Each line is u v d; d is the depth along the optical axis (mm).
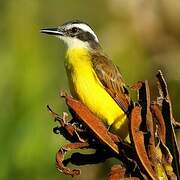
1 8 17125
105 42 17125
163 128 8562
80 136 9047
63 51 17000
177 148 8516
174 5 16359
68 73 13352
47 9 19141
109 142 8664
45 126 14852
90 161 9008
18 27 16641
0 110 14750
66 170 8898
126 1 16969
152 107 8562
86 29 14188
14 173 14500
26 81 15297
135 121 8445
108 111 12844
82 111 8695
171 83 16141
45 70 15797
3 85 15062
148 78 16438
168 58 16328
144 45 16672
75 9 20266
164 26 16531
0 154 14422
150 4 16625
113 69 13203
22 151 14539
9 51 15836
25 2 17281
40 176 14594
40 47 16266
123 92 12953
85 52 13609
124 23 17016
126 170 8508
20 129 14656
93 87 12953
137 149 8414
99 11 18359
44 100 15242
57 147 14742
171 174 8461
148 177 8438
